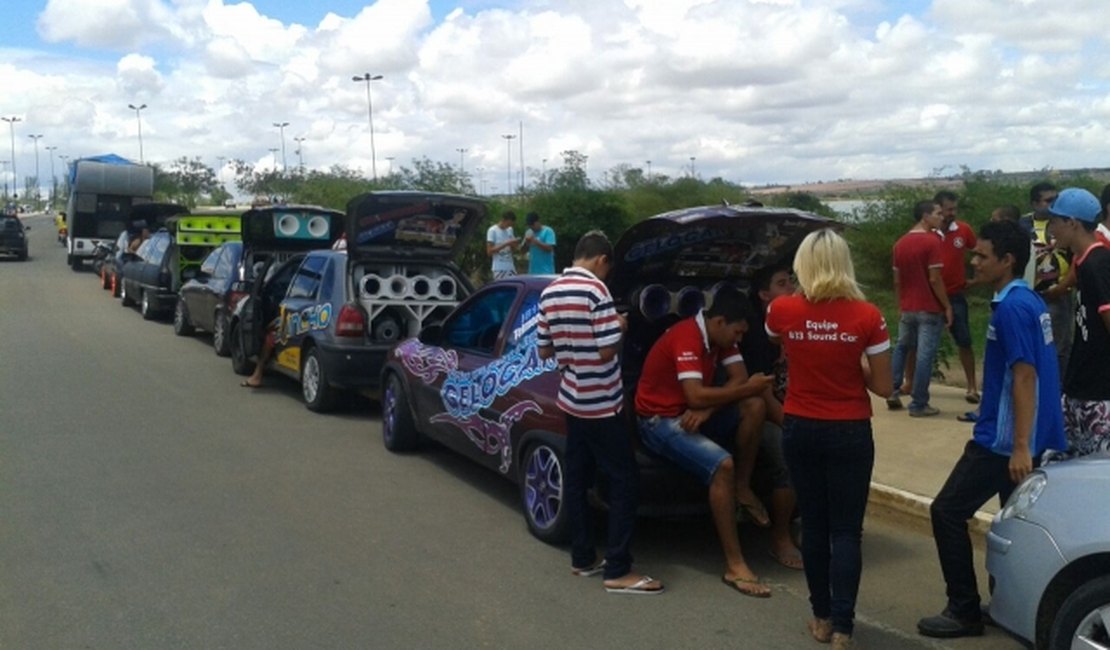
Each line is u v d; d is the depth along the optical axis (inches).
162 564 233.6
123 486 296.7
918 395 366.3
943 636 204.1
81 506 276.2
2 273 1226.0
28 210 5541.3
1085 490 165.5
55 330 667.4
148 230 910.4
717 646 196.9
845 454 188.7
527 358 265.9
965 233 377.7
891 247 820.6
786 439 194.5
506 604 215.8
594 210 849.5
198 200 2233.0
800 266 191.8
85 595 214.1
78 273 1253.7
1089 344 213.2
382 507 283.9
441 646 193.9
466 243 416.2
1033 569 168.9
